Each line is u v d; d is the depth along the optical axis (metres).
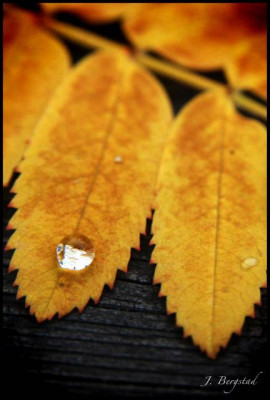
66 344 0.13
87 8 0.16
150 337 0.13
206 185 0.14
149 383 0.13
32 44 0.15
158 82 0.15
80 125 0.14
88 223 0.14
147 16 0.16
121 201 0.14
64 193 0.14
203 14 0.16
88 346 0.13
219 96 0.15
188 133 0.15
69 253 0.13
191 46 0.16
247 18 0.16
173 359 0.13
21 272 0.13
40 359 0.13
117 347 0.13
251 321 0.14
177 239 0.14
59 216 0.14
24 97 0.15
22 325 0.13
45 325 0.13
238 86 0.16
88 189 0.14
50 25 0.16
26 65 0.15
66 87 0.15
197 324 0.13
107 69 0.15
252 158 0.15
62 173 0.14
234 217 0.14
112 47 0.16
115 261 0.13
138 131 0.15
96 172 0.14
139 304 0.13
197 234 0.14
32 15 0.16
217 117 0.15
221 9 0.16
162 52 0.16
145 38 0.16
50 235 0.13
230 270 0.13
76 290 0.13
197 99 0.15
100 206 0.14
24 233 0.13
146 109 0.15
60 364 0.13
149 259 0.14
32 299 0.13
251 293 0.13
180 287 0.13
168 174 0.14
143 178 0.14
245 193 0.14
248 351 0.13
